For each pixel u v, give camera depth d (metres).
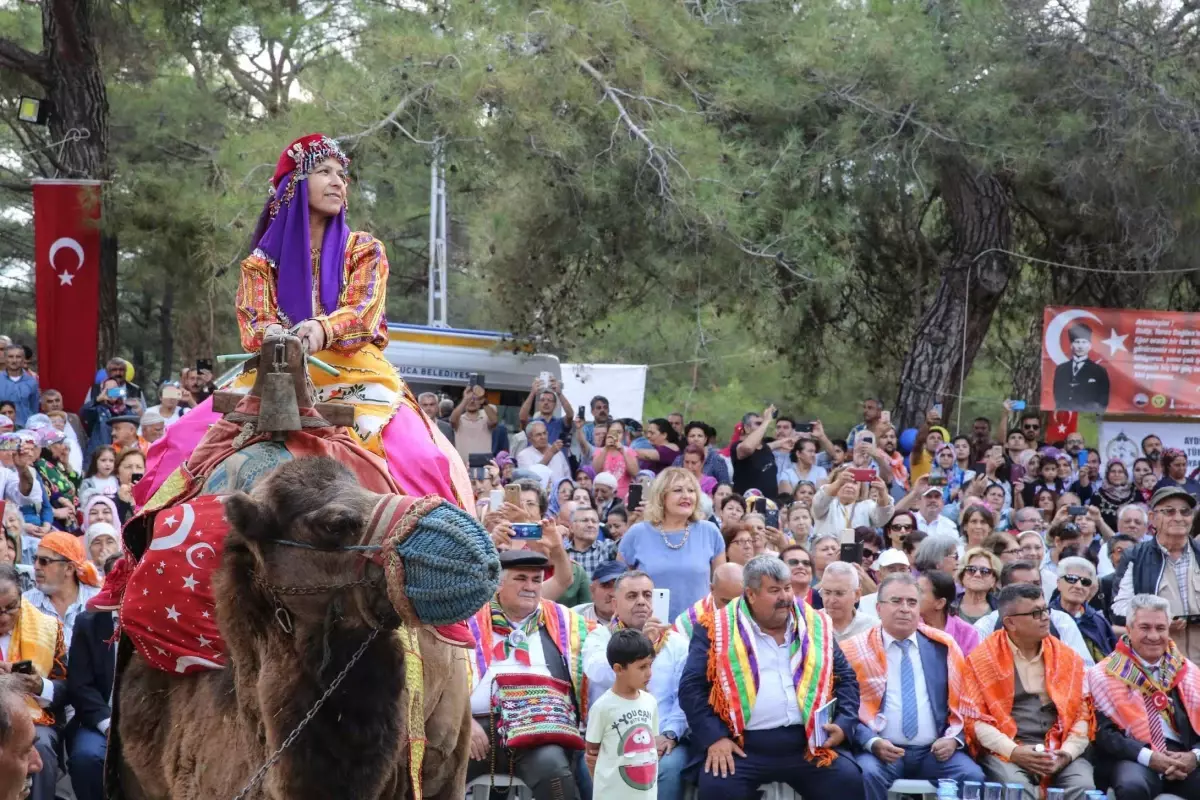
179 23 19.61
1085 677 8.81
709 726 7.98
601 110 17.19
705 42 18.59
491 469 11.70
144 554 4.70
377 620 3.94
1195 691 8.76
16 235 26.45
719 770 7.89
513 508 8.02
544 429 14.83
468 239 30.41
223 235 16.44
